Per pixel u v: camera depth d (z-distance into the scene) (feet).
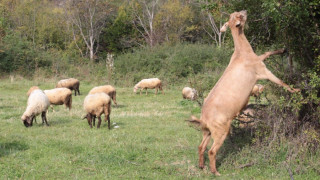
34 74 96.48
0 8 128.47
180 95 73.97
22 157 24.61
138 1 147.43
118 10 149.07
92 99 35.65
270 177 20.86
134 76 93.71
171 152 26.08
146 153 26.04
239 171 22.04
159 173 22.06
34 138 30.71
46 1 171.42
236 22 21.75
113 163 23.61
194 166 22.99
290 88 21.50
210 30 144.36
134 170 22.39
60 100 48.98
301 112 24.99
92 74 100.58
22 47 101.81
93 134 32.96
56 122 40.45
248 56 21.77
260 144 24.08
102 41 151.23
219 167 22.77
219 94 21.45
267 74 21.61
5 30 109.70
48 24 137.59
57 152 25.84
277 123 23.71
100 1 142.51
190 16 139.85
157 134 33.40
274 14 21.67
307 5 21.31
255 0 25.25
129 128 36.50
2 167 22.41
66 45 139.54
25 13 140.56
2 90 74.38
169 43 126.72
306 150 22.54
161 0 153.48
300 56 24.77
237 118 28.02
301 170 21.21
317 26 23.45
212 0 28.14
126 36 144.97
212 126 21.30
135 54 108.58
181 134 33.04
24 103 56.75
